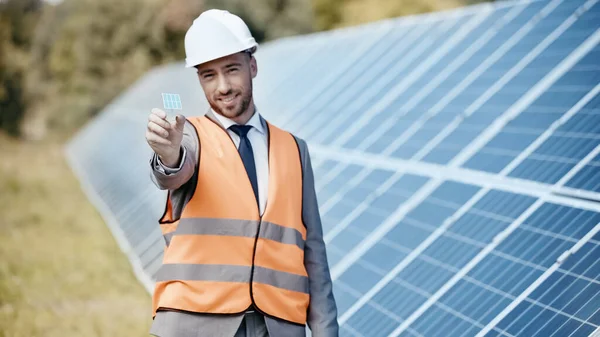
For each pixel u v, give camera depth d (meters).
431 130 8.73
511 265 5.87
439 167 7.77
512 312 5.47
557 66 7.92
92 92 38.19
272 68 16.31
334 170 9.51
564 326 5.05
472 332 5.56
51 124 37.56
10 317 9.52
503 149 7.30
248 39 4.52
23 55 39.09
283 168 4.64
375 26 13.70
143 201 14.02
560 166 6.46
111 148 20.58
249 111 4.64
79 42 38.91
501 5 10.44
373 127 9.93
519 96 7.95
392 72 11.17
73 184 20.94
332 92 12.26
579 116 6.91
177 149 4.11
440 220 6.97
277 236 4.55
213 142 4.55
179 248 4.50
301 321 4.62
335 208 8.58
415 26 12.20
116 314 9.97
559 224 5.88
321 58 14.46
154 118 4.03
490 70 9.07
